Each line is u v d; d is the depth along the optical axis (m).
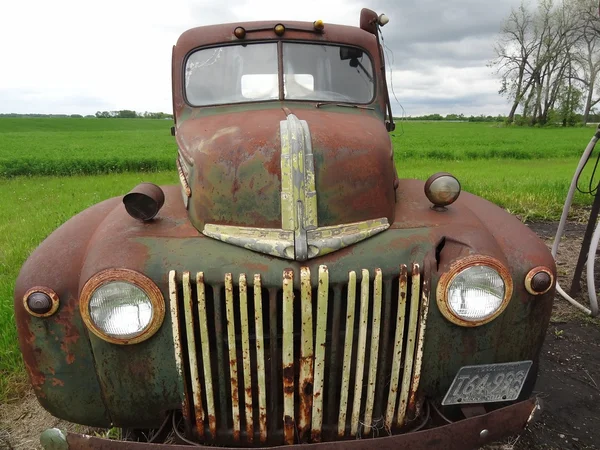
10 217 7.70
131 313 1.89
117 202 2.71
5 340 3.41
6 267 5.01
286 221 2.00
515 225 2.40
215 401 2.04
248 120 2.55
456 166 16.45
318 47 3.29
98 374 2.02
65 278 2.06
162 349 1.95
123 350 1.95
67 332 2.05
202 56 3.28
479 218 2.42
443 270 1.98
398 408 2.05
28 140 33.31
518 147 23.95
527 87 59.53
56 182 12.98
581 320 4.05
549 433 2.68
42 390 2.11
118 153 20.02
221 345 1.92
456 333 2.03
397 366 1.99
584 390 3.08
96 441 1.80
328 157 2.15
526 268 2.18
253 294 2.00
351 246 2.02
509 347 2.19
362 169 2.20
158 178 13.77
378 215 2.19
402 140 30.64
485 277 1.98
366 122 2.77
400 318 1.94
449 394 2.06
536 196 8.25
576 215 7.59
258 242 1.97
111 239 2.08
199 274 1.88
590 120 63.53
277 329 1.93
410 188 2.75
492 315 2.00
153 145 26.94
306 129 2.21
